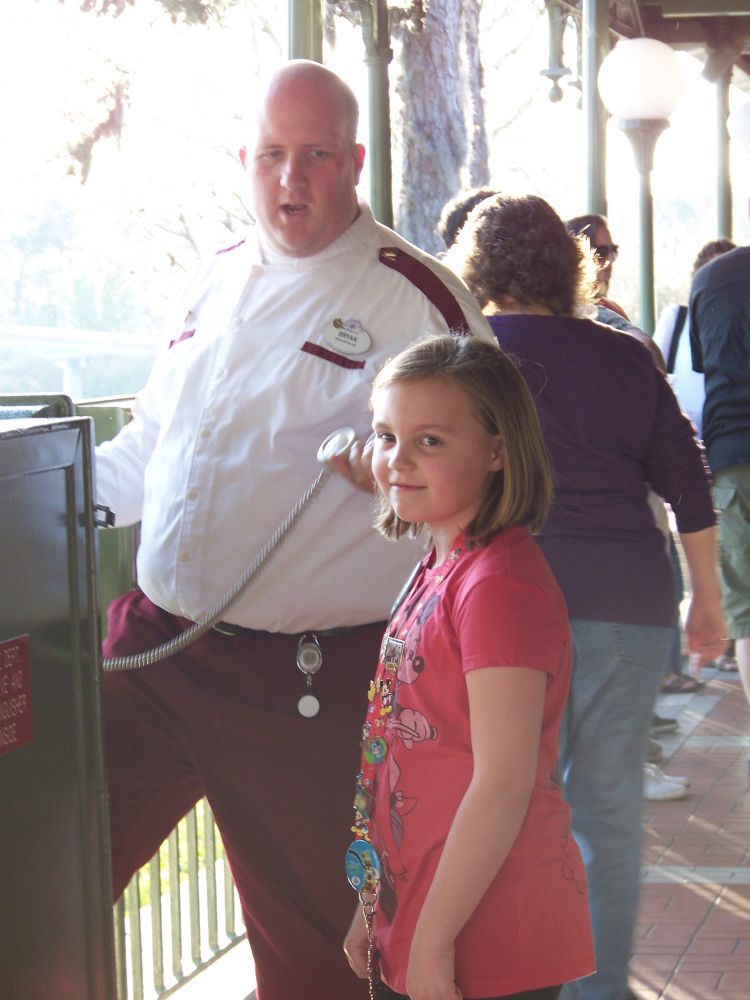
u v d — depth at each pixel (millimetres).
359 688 3162
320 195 3059
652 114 9508
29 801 2117
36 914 2135
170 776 3354
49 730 2170
